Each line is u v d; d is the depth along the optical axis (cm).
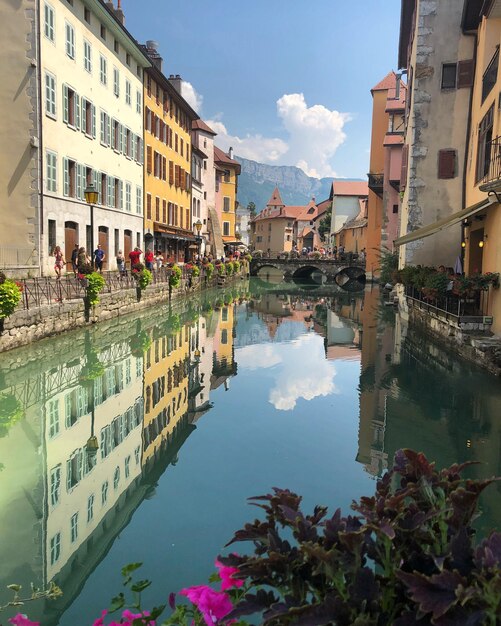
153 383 1126
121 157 3045
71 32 2359
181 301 2967
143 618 201
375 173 4319
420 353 1478
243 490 596
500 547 182
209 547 469
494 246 1271
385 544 195
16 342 1249
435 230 1494
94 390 1048
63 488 603
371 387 1096
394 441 753
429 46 1956
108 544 472
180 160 4444
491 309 1270
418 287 1811
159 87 3791
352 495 585
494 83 1471
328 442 760
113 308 1956
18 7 2044
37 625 195
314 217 11344
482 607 164
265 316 2547
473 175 1803
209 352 1543
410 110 2188
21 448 737
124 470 654
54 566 435
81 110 2475
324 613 175
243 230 12912
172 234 4016
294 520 210
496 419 849
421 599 166
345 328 2109
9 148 2083
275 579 200
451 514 214
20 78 2064
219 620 191
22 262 2098
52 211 2209
